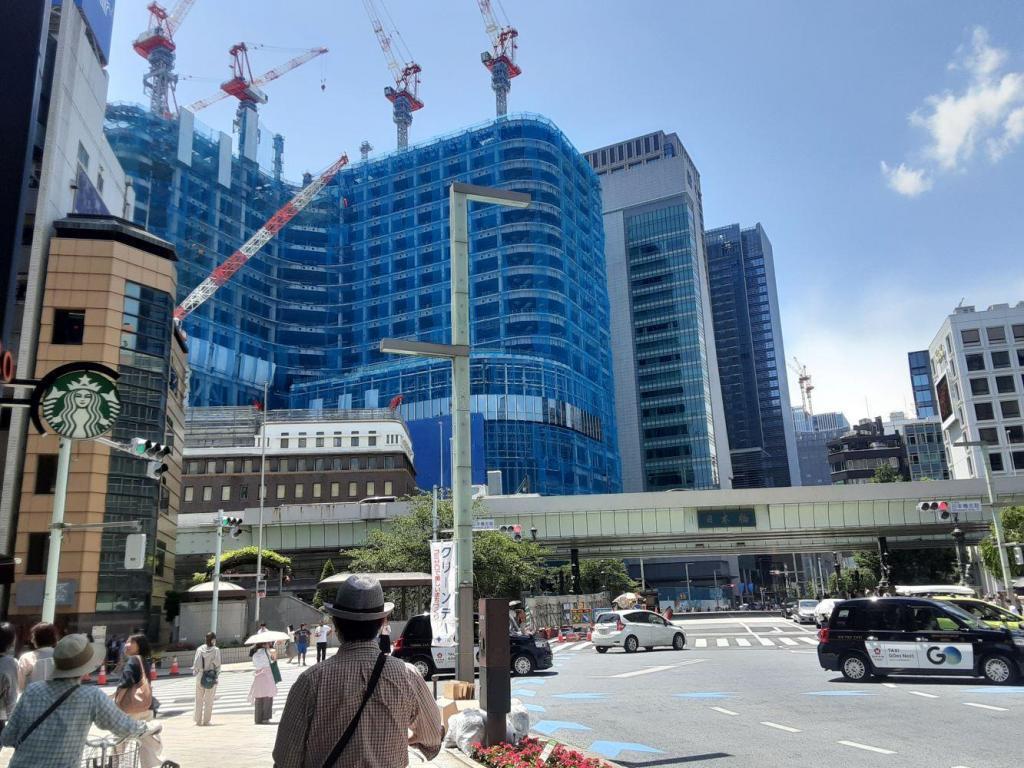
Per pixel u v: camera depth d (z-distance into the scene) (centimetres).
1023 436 9869
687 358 18438
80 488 4094
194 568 7175
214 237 14212
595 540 6706
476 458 10094
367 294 15050
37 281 4275
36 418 1160
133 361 4444
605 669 2475
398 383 13112
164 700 2205
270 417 9838
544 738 1200
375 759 299
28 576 3956
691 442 17850
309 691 304
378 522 6694
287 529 6781
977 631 1720
